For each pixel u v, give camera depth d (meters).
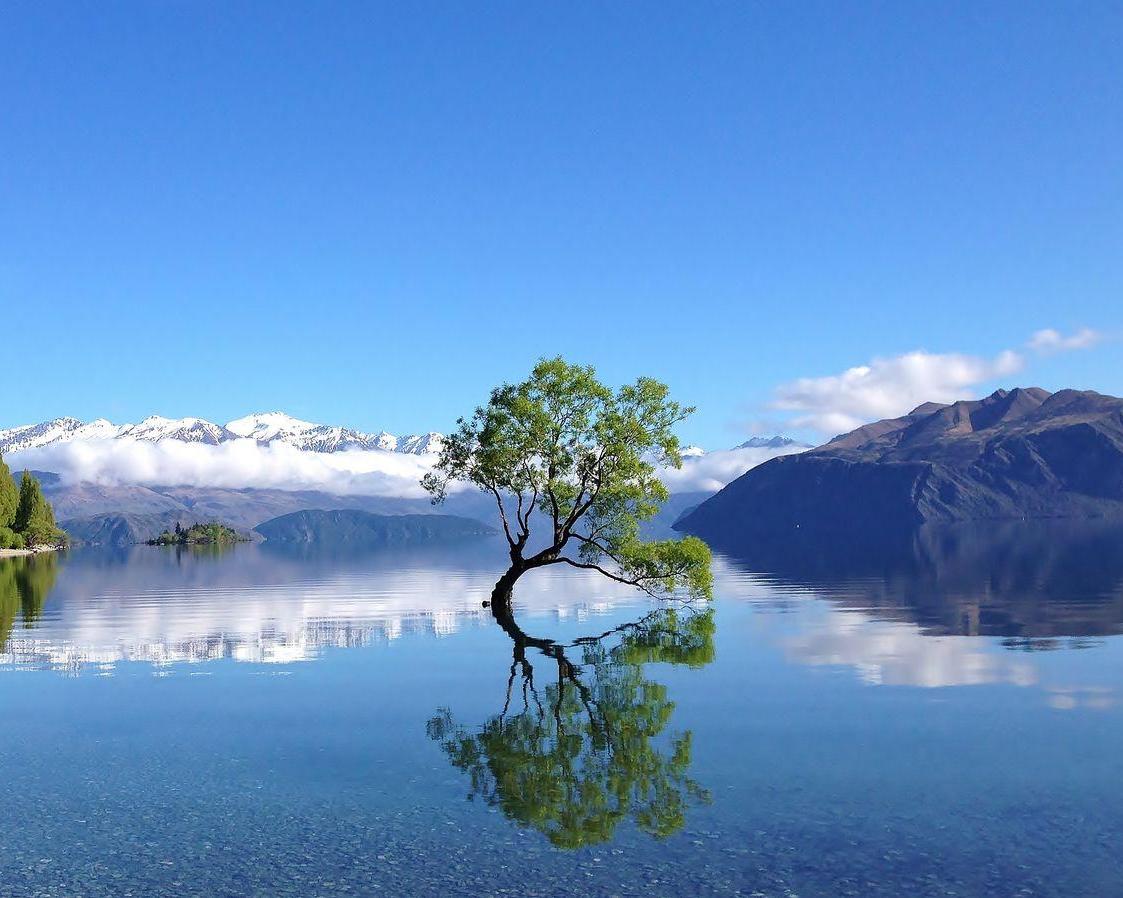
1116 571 85.62
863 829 16.75
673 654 38.59
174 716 27.64
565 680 32.91
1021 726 24.11
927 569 97.94
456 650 41.44
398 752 22.88
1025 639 39.91
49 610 64.12
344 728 25.67
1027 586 70.06
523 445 59.41
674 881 14.66
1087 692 28.23
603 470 59.44
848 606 57.34
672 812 17.88
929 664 33.94
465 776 20.64
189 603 69.62
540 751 22.73
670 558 58.94
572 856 15.77
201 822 17.84
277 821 17.83
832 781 19.62
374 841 16.67
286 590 84.88
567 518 61.31
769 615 53.12
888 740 22.94
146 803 19.09
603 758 21.92
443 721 26.42
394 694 30.75
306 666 37.16
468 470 62.69
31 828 17.62
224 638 46.72
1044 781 19.34
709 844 16.19
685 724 25.28
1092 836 16.22
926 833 16.50
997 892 14.06
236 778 20.81
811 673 32.78
